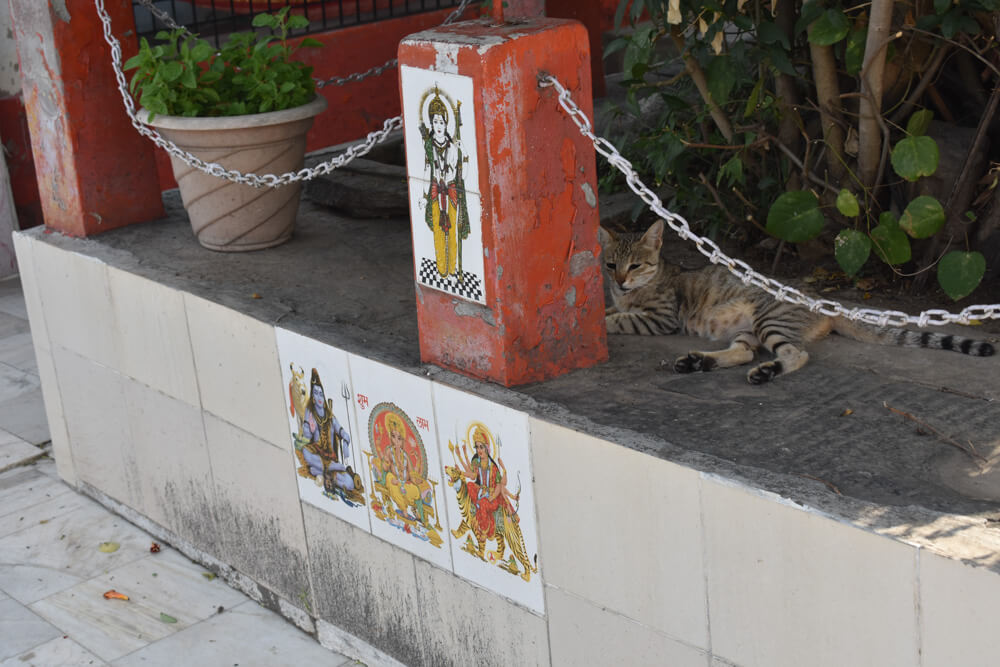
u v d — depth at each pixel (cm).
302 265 543
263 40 562
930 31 472
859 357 415
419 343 427
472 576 414
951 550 275
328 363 443
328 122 989
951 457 330
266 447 493
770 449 338
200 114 546
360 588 473
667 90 662
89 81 577
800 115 536
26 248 604
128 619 521
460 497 405
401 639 461
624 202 618
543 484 371
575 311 401
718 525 322
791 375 400
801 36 521
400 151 735
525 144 366
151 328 532
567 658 387
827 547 297
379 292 503
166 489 568
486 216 367
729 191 562
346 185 627
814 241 518
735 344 426
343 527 468
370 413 432
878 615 291
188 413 531
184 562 568
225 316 486
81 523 607
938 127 492
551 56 364
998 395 374
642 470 337
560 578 378
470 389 390
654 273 475
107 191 597
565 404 375
